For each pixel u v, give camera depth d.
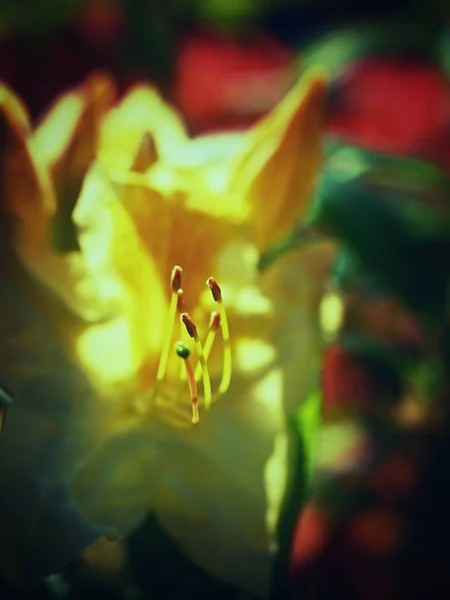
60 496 0.22
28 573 0.21
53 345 0.23
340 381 0.32
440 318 0.30
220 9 0.37
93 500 0.22
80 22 0.36
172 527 0.22
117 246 0.24
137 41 0.36
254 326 0.24
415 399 0.31
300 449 0.23
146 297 0.24
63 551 0.21
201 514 0.22
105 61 0.36
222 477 0.23
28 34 0.36
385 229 0.29
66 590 0.25
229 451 0.23
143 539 0.24
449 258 0.29
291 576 0.30
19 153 0.23
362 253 0.29
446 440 0.31
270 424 0.23
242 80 0.37
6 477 0.22
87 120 0.24
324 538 0.31
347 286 0.30
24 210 0.23
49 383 0.23
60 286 0.23
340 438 0.31
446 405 0.31
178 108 0.36
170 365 0.24
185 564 0.24
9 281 0.23
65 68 0.36
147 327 0.24
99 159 0.25
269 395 0.23
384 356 0.31
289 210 0.24
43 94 0.36
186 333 0.24
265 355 0.24
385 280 0.29
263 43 0.38
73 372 0.23
